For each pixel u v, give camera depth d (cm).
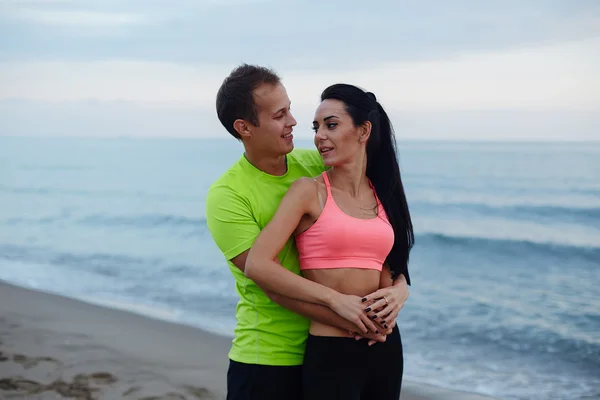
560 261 1296
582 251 1340
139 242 1549
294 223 264
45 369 555
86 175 3541
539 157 3247
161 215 1995
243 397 281
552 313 895
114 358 595
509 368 661
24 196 2631
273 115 271
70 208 2233
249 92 268
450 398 547
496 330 809
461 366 666
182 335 695
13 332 679
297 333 278
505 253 1372
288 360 278
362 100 272
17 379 527
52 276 1130
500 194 2134
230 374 290
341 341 262
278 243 261
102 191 2795
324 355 263
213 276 1126
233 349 290
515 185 2314
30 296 875
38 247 1472
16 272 1169
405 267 288
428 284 1101
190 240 1575
